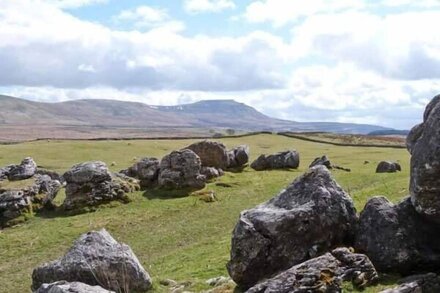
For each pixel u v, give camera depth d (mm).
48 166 93812
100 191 59594
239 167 80125
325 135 172625
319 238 22906
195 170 64938
